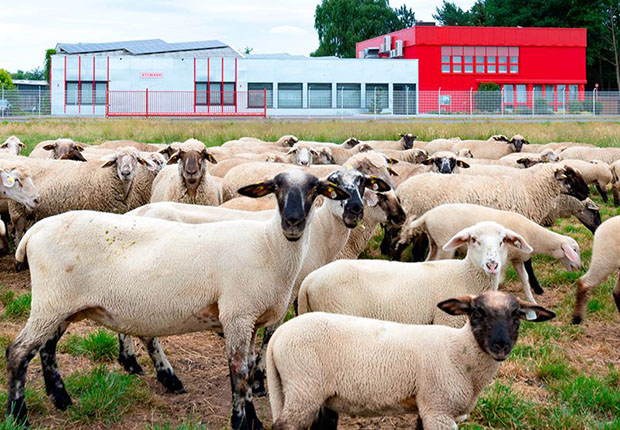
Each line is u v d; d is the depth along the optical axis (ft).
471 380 17.48
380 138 103.19
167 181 39.70
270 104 177.06
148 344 22.45
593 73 262.47
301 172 20.15
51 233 19.83
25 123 122.72
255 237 20.16
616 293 30.68
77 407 20.25
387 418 21.12
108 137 99.71
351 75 181.16
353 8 332.39
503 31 200.03
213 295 19.77
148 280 19.56
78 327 27.40
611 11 252.62
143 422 20.27
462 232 22.59
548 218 43.75
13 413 19.06
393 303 21.93
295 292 25.93
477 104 181.16
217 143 94.89
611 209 57.41
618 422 20.29
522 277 32.48
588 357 26.73
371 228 30.86
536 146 78.84
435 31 195.52
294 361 17.19
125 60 165.89
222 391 22.79
